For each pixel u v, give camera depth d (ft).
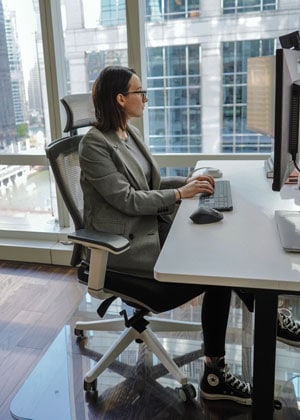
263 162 7.74
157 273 3.57
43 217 10.60
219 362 5.46
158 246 5.49
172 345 6.81
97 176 5.31
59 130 9.68
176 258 3.83
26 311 8.02
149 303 5.05
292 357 6.52
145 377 6.12
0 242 10.32
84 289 8.80
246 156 8.97
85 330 7.08
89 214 5.53
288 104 3.96
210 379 5.53
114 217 5.41
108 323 6.89
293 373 6.15
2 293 8.73
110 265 5.35
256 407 3.98
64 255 9.84
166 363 5.89
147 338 6.04
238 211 5.10
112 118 5.64
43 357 6.63
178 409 5.51
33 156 10.12
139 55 8.82
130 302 5.41
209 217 4.73
